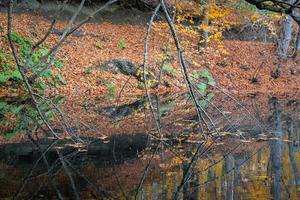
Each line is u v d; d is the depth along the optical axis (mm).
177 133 9508
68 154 7316
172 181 5848
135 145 8156
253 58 22453
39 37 18312
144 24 23406
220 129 10039
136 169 6422
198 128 10156
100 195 5180
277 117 12242
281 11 6156
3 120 10258
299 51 23781
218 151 7879
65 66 16969
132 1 23188
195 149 8008
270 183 5758
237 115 12492
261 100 16391
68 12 21688
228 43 23594
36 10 20875
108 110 12562
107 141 8477
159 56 16766
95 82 16609
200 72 19234
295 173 6348
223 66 20984
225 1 18359
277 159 7262
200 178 6000
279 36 24359
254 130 10094
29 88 7062
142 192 5309
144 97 15547
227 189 5492
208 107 14008
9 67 14852
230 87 19359
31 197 5070
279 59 21562
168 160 7090
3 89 14172
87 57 18047
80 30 20156
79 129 9617
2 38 16344
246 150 8008
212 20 19859
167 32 19219
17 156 7078
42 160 6875
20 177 5906
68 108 12508
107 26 22062
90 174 6105
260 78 20672
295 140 9039
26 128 9461
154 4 22891
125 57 18719
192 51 19578
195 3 18219
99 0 22703
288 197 5148
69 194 5160
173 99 15570
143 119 11250
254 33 25688
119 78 17281
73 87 15844
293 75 21875
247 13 20844
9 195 5113
